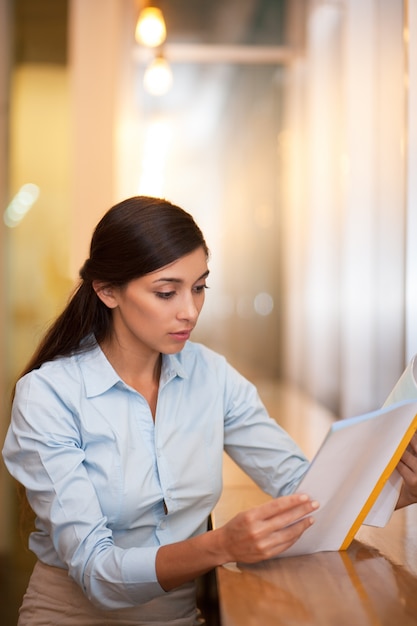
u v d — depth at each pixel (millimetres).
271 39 6773
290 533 1078
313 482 1114
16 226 4445
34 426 1268
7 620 2420
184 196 11961
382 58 3408
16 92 4473
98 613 1345
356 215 3768
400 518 1468
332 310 4949
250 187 9062
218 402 1432
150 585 1128
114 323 1376
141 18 5316
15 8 4453
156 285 1227
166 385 1386
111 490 1297
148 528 1343
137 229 1225
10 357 4211
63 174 4508
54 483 1229
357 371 3816
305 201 5871
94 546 1181
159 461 1337
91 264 1305
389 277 3238
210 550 1089
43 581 1374
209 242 11867
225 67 8922
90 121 4137
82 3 4145
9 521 3217
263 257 8102
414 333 1981
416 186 1974
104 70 4148
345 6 4113
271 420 1489
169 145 11688
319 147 5301
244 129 9555
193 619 1403
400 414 1128
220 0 6707
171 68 8938
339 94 4609
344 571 1139
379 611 975
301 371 6023
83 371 1346
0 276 3840
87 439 1312
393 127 3184
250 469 1472
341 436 1069
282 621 939
